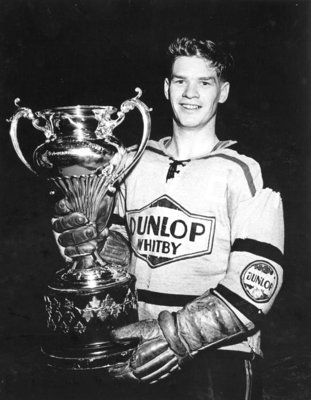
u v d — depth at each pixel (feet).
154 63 10.25
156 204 4.61
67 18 10.83
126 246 4.95
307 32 9.77
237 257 4.26
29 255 11.25
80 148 4.01
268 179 4.53
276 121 10.28
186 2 9.49
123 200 4.95
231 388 4.33
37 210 11.92
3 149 12.05
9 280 10.56
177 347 4.06
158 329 4.13
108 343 4.14
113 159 4.22
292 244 10.52
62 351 4.11
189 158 4.70
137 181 4.75
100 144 4.07
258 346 4.59
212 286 4.50
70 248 4.26
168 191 4.59
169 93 4.74
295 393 6.98
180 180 4.58
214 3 9.45
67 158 4.01
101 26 10.63
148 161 4.77
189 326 4.04
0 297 10.02
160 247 4.56
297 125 10.25
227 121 10.25
